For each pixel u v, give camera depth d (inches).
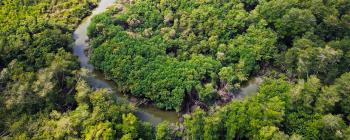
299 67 4121.6
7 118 4057.6
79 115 3895.2
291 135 3572.8
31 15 5511.8
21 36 4972.9
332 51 4020.7
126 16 5339.6
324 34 4549.7
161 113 4325.8
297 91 3782.0
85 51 5132.9
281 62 4446.4
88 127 3789.4
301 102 3796.8
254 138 3604.8
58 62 4379.9
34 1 5821.9
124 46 4793.3
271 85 4094.5
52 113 3998.5
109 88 4628.4
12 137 3855.8
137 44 4822.8
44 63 4640.8
